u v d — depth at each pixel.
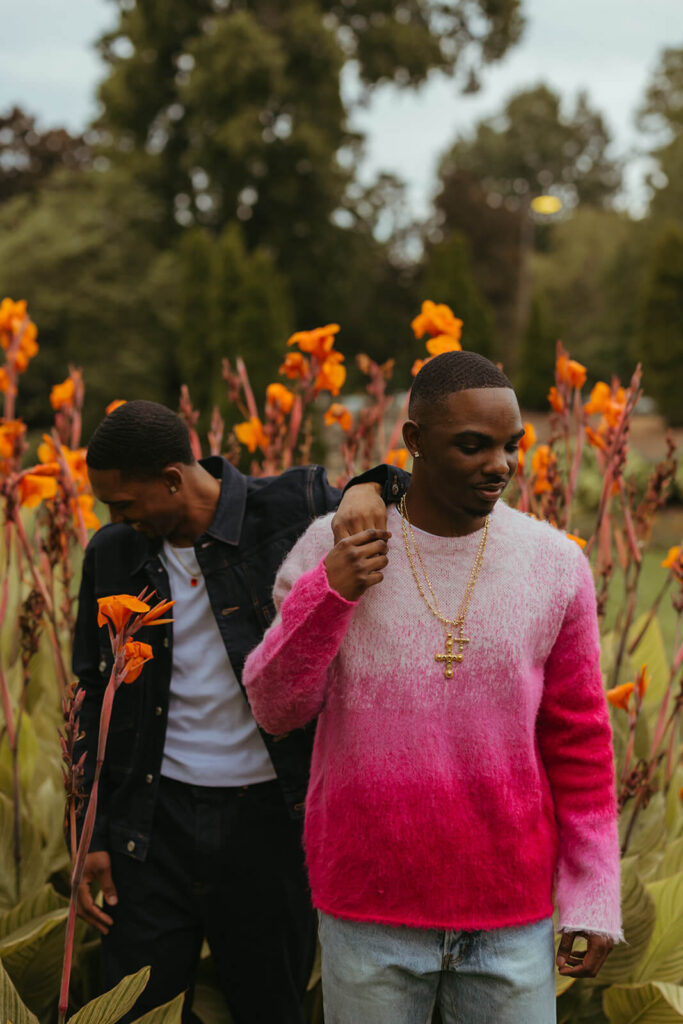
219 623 1.79
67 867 2.31
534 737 1.45
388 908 1.42
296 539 1.83
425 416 1.35
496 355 21.48
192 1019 2.11
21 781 2.50
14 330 2.50
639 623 3.07
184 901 1.84
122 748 1.84
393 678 1.39
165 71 26.28
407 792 1.39
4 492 2.12
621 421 2.37
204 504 1.80
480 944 1.42
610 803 1.47
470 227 38.31
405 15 27.08
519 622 1.39
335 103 25.33
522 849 1.41
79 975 2.21
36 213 23.61
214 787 1.81
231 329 16.27
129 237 23.27
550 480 2.48
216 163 24.39
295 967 1.91
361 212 28.53
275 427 2.67
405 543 1.43
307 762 1.82
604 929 1.39
